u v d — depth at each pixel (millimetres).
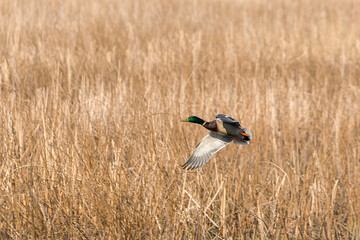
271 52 30266
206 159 11617
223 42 31844
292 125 18797
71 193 13234
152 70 24797
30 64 25344
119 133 16516
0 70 23531
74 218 12703
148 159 14492
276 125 19297
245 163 15867
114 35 32531
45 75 23766
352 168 16609
